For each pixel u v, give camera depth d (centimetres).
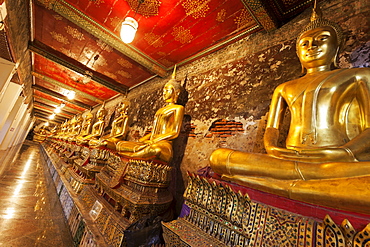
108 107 891
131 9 342
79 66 600
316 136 180
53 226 323
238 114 319
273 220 146
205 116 375
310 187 132
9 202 379
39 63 654
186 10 329
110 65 564
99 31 395
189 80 455
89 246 239
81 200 369
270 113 233
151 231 239
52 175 696
